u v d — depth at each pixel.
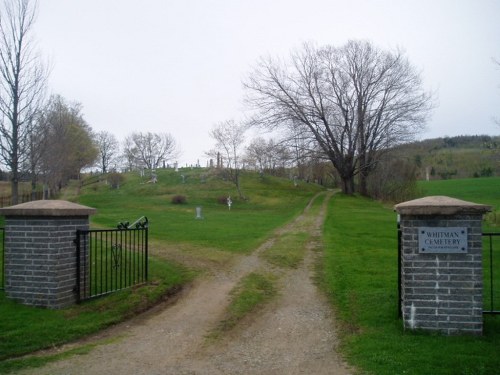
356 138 41.88
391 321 7.20
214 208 37.44
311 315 8.20
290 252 14.63
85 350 6.34
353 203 36.22
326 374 5.45
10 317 7.17
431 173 82.81
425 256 6.44
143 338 6.95
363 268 11.51
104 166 84.31
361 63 40.94
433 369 5.23
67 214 7.92
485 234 6.80
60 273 7.85
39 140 20.80
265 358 6.10
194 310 8.56
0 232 15.30
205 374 5.52
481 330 6.29
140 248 14.47
